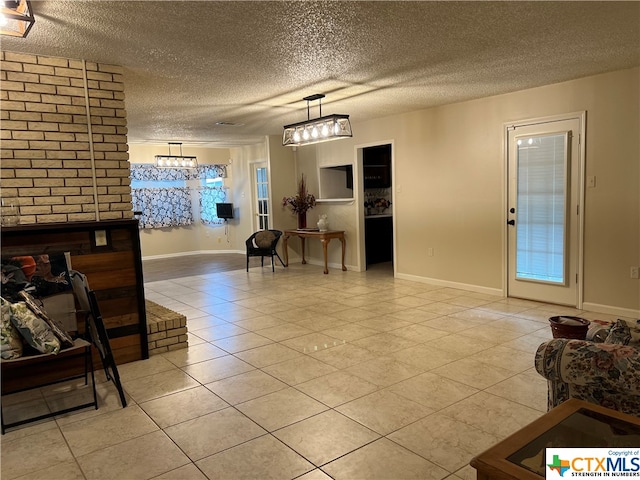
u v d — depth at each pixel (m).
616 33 3.25
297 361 3.54
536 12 2.84
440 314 4.74
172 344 3.88
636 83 4.16
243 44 3.27
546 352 1.99
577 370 1.88
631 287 4.36
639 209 4.24
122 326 3.61
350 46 3.38
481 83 4.64
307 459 2.23
